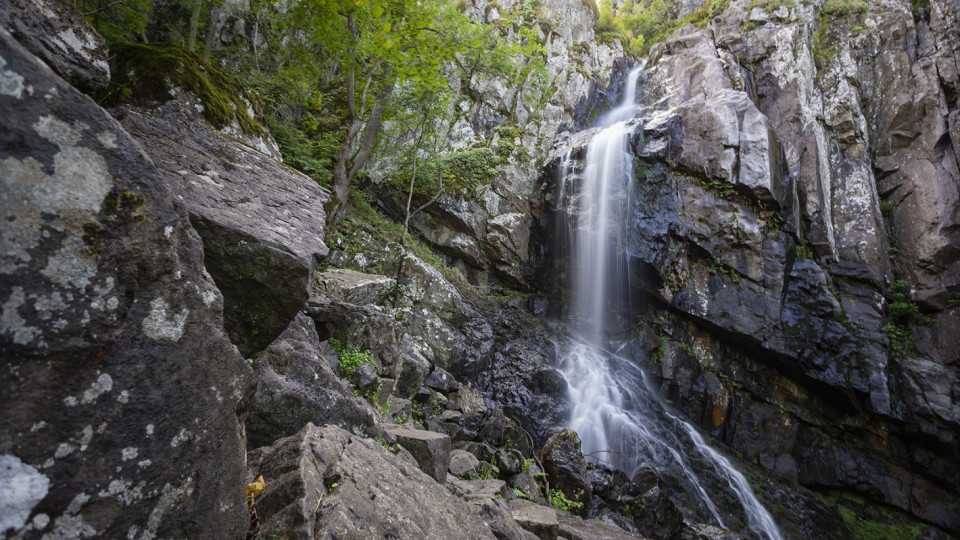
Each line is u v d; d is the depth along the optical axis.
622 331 15.28
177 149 3.08
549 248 17.30
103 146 1.24
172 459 1.38
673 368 14.40
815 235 15.96
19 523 1.04
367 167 14.38
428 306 11.29
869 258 15.74
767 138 15.13
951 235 15.56
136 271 1.30
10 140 1.03
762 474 12.87
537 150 18.61
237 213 2.84
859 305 15.23
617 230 15.09
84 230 1.17
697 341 15.05
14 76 1.05
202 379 1.50
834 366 13.88
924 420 14.04
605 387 12.73
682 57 20.00
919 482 14.10
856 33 18.84
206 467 1.51
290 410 3.38
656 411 13.09
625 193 15.34
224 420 1.58
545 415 10.75
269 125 11.42
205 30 12.82
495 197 17.08
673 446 12.20
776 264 14.50
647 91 20.88
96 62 2.32
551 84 19.95
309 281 2.93
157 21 11.80
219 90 4.10
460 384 9.85
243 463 1.69
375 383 5.40
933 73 17.23
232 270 2.64
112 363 1.23
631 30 26.98
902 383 14.55
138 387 1.29
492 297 15.23
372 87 12.74
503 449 6.99
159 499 1.35
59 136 1.13
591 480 7.65
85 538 1.16
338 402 3.63
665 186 15.24
